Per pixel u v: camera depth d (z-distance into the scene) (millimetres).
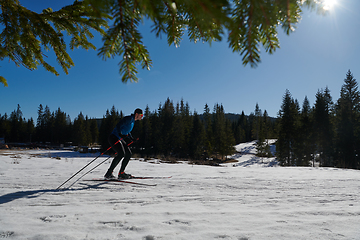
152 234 1472
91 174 4984
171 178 4777
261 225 1674
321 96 38031
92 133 80500
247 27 789
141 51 1081
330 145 35344
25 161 7879
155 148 51250
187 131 52688
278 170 7742
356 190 3523
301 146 37625
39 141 77875
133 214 1935
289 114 39688
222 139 49219
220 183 4148
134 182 3984
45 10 1722
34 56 2123
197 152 48844
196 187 3625
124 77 1135
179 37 1170
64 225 1623
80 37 1947
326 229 1587
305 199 2721
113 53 1058
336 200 2680
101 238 1401
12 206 2148
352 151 32094
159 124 53844
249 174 6121
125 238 1405
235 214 1973
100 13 736
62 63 2184
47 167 6266
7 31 1879
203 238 1414
